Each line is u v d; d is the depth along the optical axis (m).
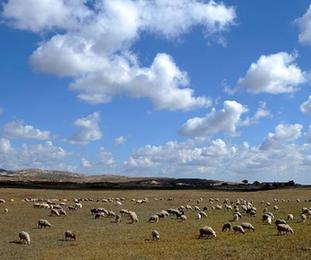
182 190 160.00
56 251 40.00
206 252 37.16
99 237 48.59
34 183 190.62
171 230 53.75
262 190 161.75
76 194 128.62
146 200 106.25
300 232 48.09
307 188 167.88
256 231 50.50
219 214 75.38
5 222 62.38
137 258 35.47
